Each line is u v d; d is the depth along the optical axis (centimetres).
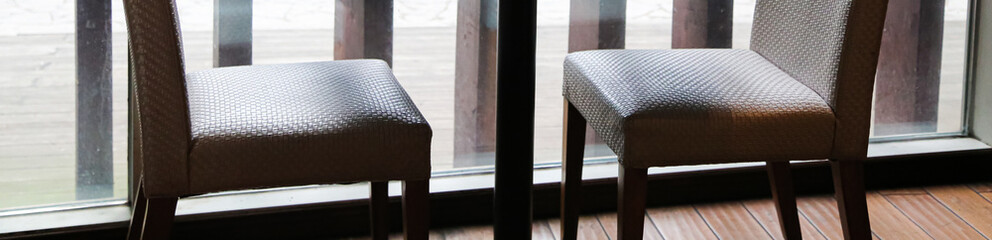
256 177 144
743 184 239
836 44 156
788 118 157
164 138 140
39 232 195
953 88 255
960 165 252
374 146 146
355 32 212
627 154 156
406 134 147
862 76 156
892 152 247
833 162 169
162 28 133
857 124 159
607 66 179
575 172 200
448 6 216
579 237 216
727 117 155
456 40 219
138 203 181
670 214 230
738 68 177
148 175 141
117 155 205
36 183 202
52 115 199
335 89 162
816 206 236
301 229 212
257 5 204
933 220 227
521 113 162
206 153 142
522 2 156
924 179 251
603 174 230
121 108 202
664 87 165
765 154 158
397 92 161
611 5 225
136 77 135
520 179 166
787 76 173
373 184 195
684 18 230
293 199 211
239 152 143
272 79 169
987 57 249
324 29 210
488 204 223
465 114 225
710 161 158
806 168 242
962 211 233
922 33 249
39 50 194
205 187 144
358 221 216
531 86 161
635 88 165
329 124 146
